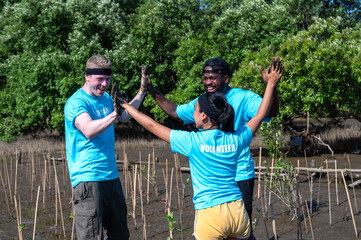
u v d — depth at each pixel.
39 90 19.38
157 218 6.13
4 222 6.00
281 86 12.63
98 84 3.37
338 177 9.08
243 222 2.63
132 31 19.84
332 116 15.40
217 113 2.61
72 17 19.25
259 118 2.79
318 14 17.66
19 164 12.38
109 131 3.45
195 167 2.64
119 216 3.48
